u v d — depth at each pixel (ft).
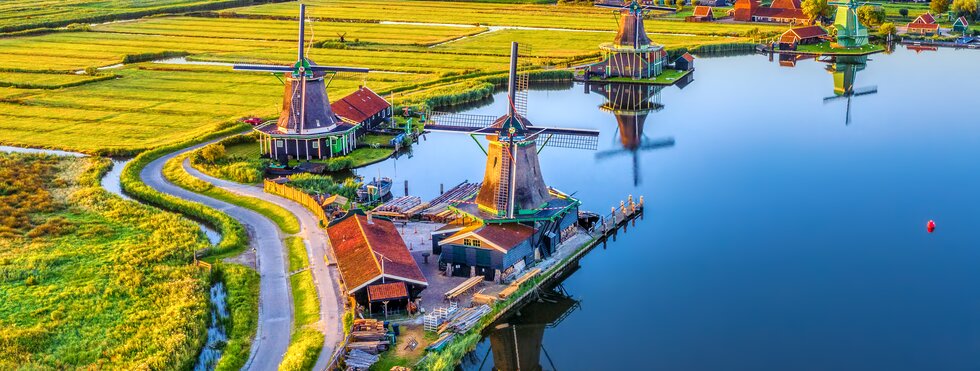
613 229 311.68
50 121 468.75
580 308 260.83
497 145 278.67
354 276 248.11
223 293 263.08
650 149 422.41
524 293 257.14
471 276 267.59
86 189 351.87
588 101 540.11
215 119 470.39
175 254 284.41
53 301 251.80
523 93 290.15
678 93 555.69
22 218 318.24
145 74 597.93
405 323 238.48
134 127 455.63
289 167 383.65
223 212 326.03
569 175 382.63
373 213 317.01
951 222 318.45
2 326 237.04
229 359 219.61
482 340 244.01
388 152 415.44
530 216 281.33
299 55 393.29
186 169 379.14
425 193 359.46
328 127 403.13
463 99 532.73
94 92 538.88
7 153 405.18
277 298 255.09
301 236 300.40
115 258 281.13
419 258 281.95
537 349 239.09
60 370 216.54
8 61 643.45
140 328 234.79
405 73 605.31
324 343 225.97
